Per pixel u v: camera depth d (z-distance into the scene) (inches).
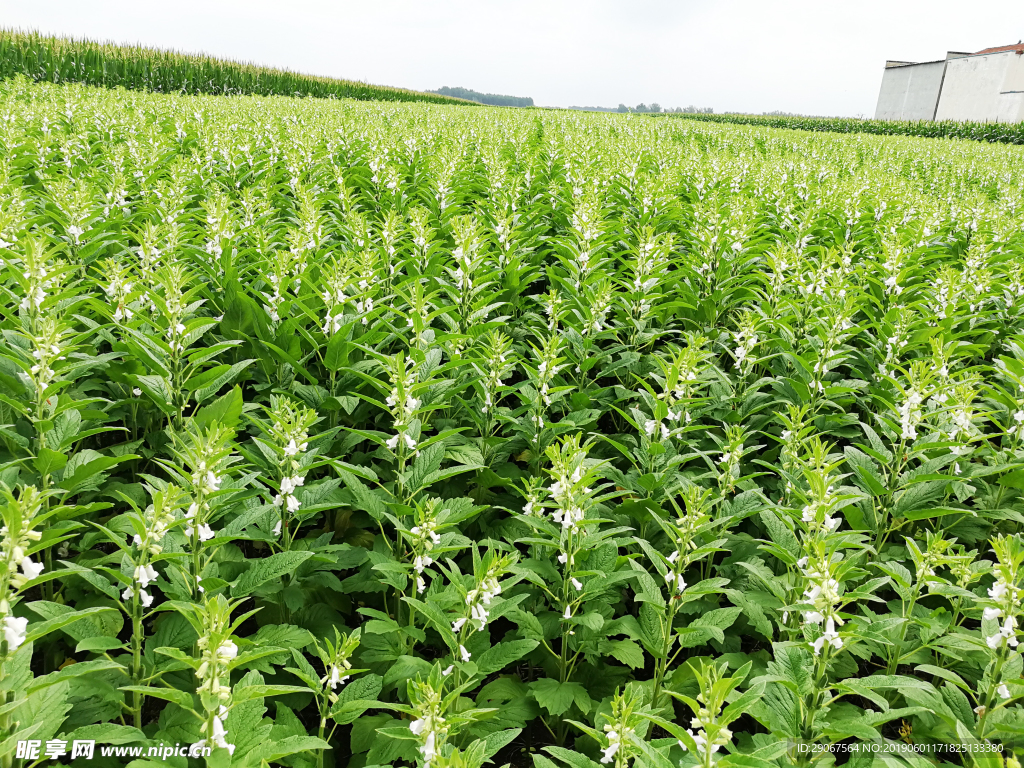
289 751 98.6
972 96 3142.2
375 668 140.3
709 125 1373.0
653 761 83.8
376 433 162.1
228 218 280.1
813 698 108.4
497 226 337.1
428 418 210.8
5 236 232.1
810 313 271.6
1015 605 106.1
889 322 266.2
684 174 585.3
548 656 151.0
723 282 321.1
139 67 1263.5
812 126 2039.9
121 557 144.6
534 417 196.1
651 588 134.4
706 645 156.5
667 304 284.4
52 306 190.2
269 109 869.8
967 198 546.3
